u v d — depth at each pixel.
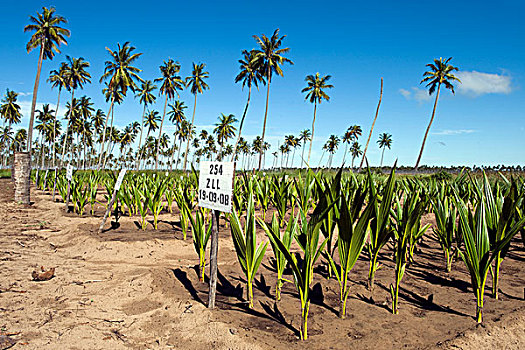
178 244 5.01
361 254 4.64
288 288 3.39
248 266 2.82
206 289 3.33
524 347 2.25
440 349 2.18
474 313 2.73
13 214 8.08
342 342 2.30
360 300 3.05
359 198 2.62
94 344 2.32
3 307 2.86
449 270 3.86
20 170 9.69
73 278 3.69
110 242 4.95
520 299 3.03
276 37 33.88
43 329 2.52
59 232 6.12
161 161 102.38
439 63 32.56
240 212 6.02
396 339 2.33
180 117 57.38
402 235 2.66
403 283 3.48
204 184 2.84
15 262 4.20
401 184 6.48
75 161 95.25
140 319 2.71
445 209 3.93
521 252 4.80
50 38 26.55
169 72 44.94
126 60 37.12
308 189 4.63
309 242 2.32
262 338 2.32
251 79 35.34
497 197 3.39
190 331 2.47
